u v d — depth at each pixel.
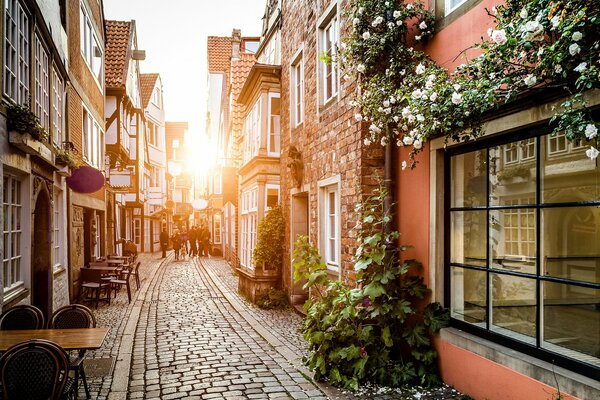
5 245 5.91
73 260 10.59
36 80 7.44
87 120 12.92
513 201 4.22
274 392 4.84
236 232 17.31
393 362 5.21
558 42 2.80
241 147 18.34
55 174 8.81
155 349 6.63
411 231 5.50
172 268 19.61
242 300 11.07
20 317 5.11
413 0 5.55
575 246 3.66
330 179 7.47
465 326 4.74
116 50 19.03
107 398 4.66
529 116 3.76
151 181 33.06
